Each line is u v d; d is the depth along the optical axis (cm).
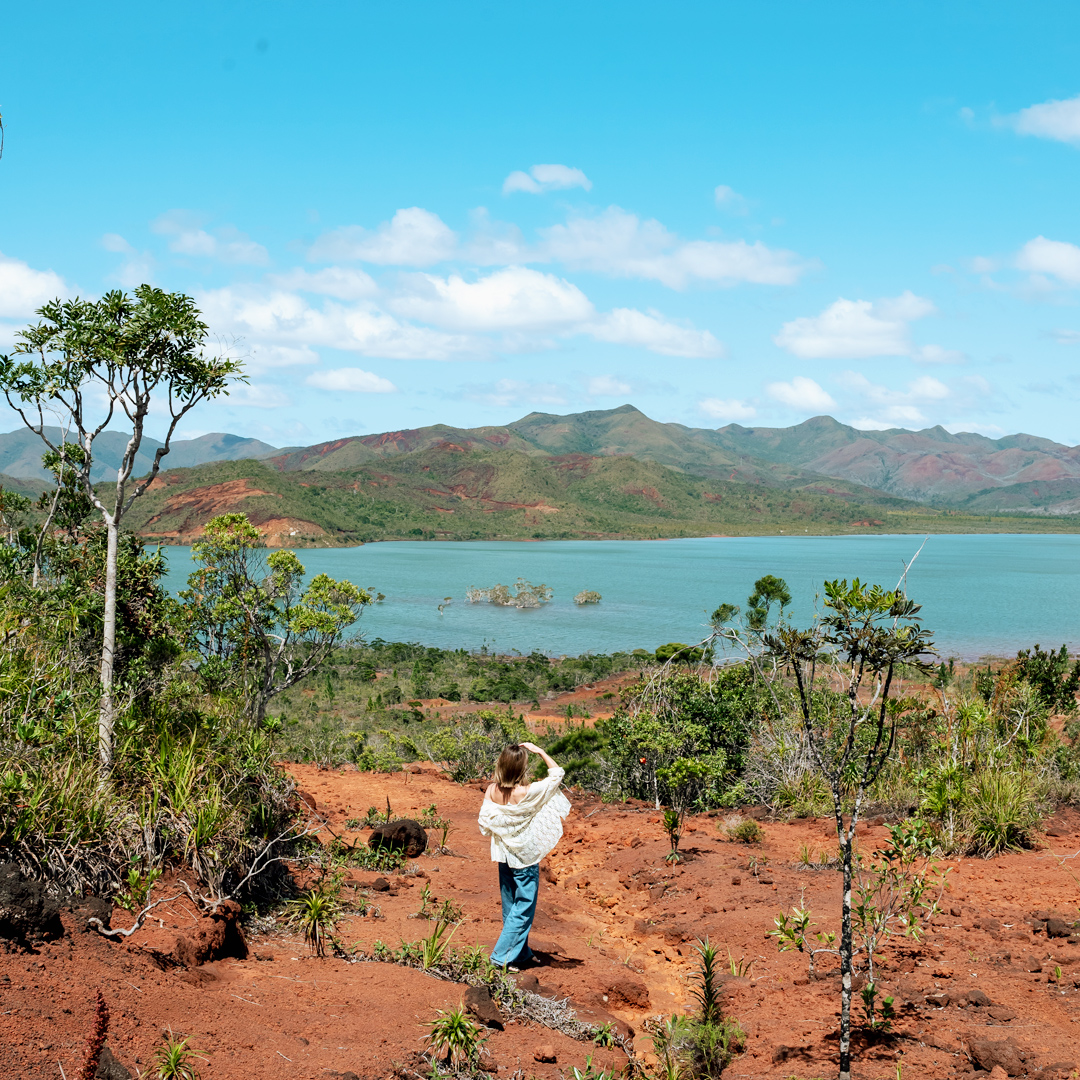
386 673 5400
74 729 504
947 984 458
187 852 482
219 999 374
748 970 504
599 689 4419
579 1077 354
